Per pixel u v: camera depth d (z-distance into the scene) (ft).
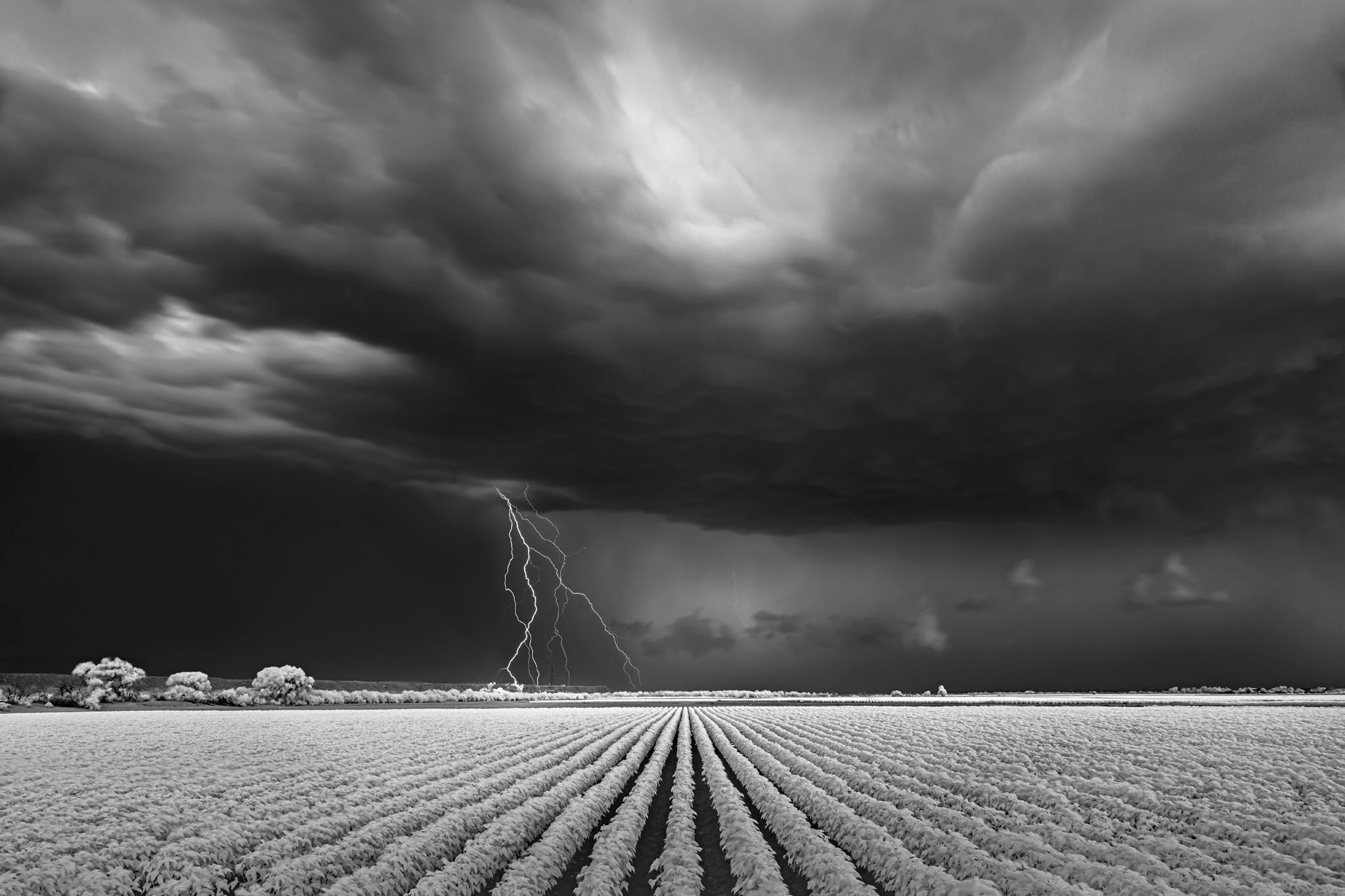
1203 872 54.44
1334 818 66.33
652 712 308.60
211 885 55.26
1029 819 72.38
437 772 104.94
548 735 177.17
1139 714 232.32
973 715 236.84
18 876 53.98
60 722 220.84
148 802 81.46
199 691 355.15
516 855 65.82
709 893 56.54
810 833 68.18
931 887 52.34
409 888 55.83
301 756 126.52
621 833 70.69
